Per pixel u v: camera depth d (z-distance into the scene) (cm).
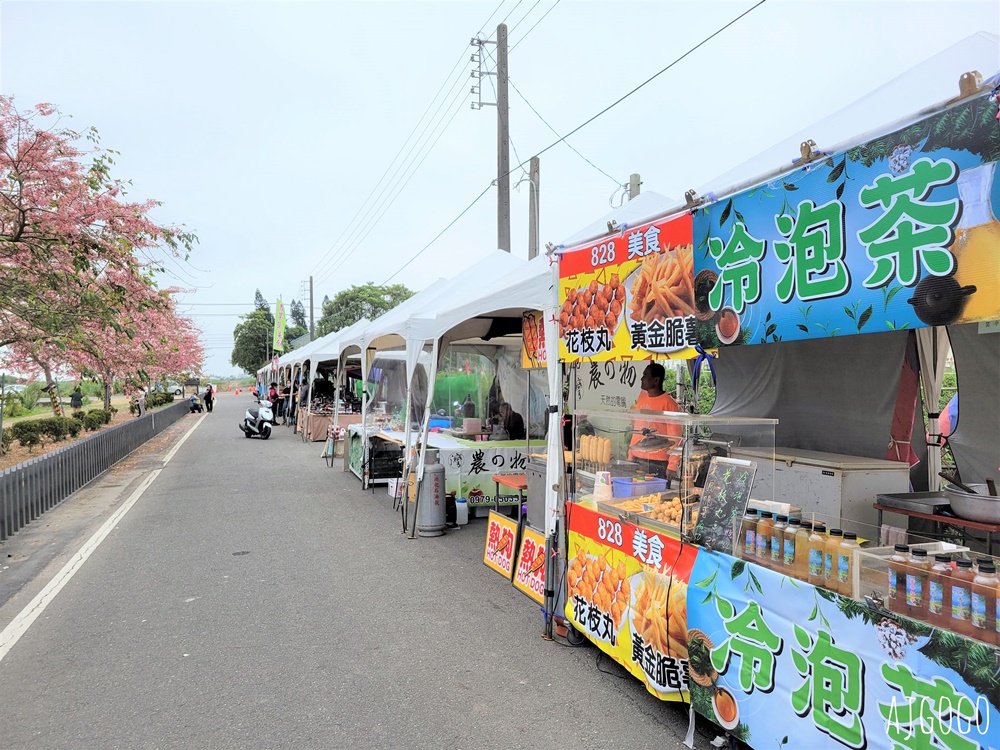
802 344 493
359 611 458
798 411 496
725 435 331
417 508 680
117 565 574
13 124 751
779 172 243
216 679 353
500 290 500
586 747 285
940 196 187
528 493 535
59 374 1213
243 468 1202
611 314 359
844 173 218
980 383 415
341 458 1354
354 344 1107
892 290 202
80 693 338
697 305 290
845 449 463
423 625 432
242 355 7150
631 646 333
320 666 369
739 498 280
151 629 425
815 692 229
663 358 316
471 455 751
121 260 884
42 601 480
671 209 305
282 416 2605
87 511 820
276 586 514
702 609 285
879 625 208
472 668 367
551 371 429
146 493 942
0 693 338
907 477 409
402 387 1338
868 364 451
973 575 193
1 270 808
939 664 189
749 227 260
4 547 645
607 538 361
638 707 322
